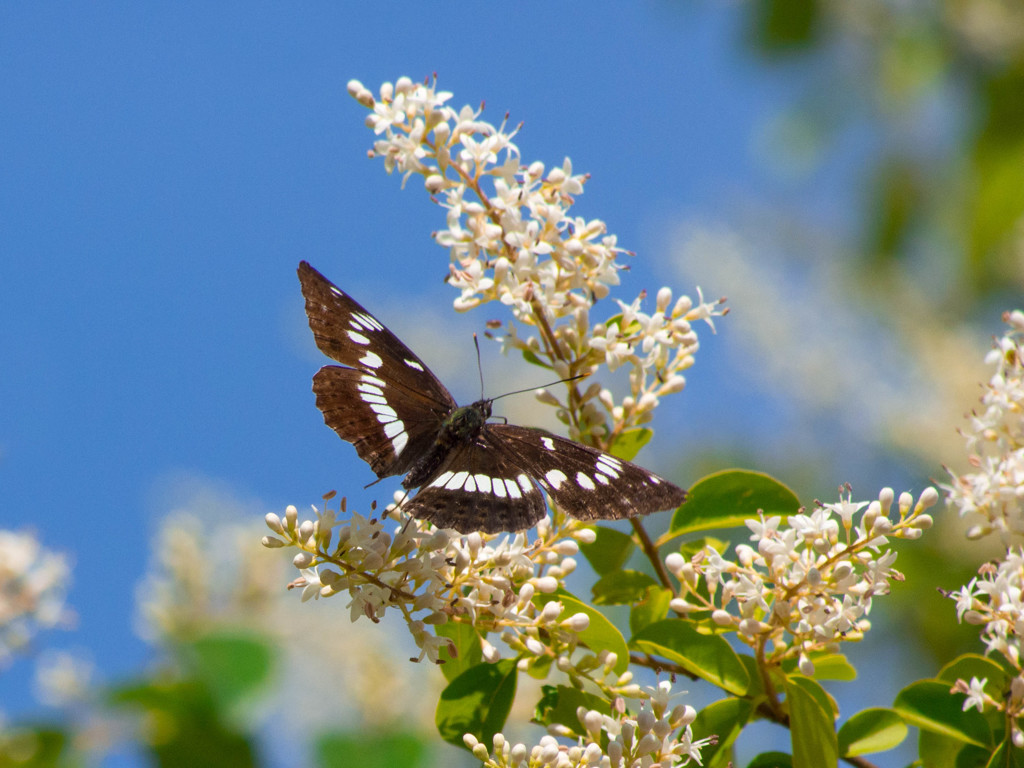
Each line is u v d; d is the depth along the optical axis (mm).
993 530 1702
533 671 1709
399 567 1690
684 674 1709
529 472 1708
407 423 1720
